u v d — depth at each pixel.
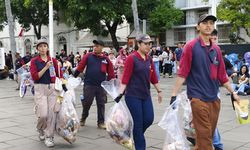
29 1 32.62
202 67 4.54
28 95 14.06
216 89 4.64
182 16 32.59
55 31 40.84
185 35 33.97
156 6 30.39
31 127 8.16
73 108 6.57
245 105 4.86
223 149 6.20
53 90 6.54
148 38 5.60
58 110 6.50
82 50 38.44
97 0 25.41
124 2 26.31
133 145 5.73
